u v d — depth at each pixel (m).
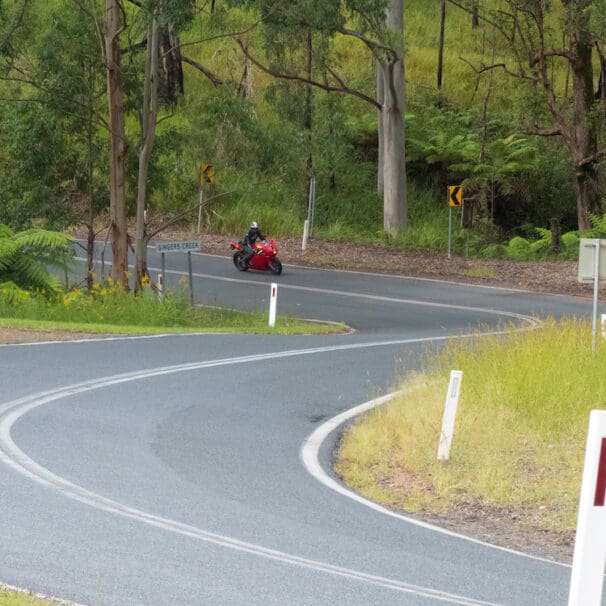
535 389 16.95
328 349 24.36
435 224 59.22
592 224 52.72
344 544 9.83
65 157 38.44
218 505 11.12
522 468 14.12
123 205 36.19
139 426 15.26
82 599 7.66
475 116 65.00
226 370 20.73
